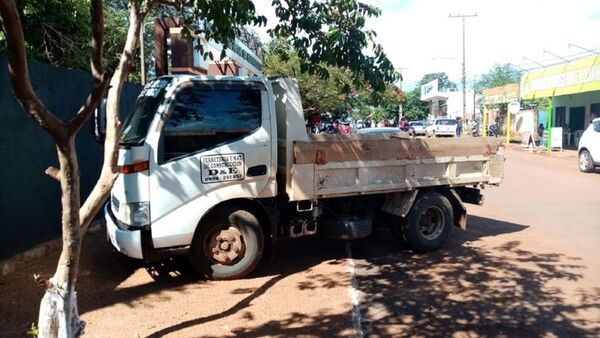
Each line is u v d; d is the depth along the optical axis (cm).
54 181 667
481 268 622
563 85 2656
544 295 529
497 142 750
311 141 592
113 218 564
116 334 429
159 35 977
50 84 666
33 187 620
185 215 536
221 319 463
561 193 1252
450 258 668
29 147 613
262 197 575
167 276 582
